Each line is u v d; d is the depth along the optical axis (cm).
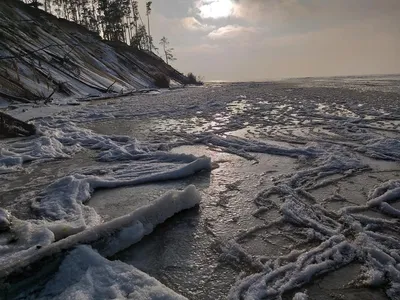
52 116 1356
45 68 2367
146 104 1861
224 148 783
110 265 278
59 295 245
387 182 509
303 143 813
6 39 2338
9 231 349
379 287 277
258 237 365
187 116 1336
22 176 591
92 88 2645
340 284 282
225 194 488
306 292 273
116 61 4006
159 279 293
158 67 5219
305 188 506
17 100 1723
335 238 351
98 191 513
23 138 901
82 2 5369
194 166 588
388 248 333
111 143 839
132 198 482
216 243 352
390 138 804
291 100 1809
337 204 446
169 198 406
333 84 3416
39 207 437
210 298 269
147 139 912
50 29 3344
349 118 1134
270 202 457
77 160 702
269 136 902
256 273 298
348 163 619
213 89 3173
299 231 377
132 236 340
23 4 3391
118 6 5338
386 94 1992
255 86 3447
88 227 354
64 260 279
